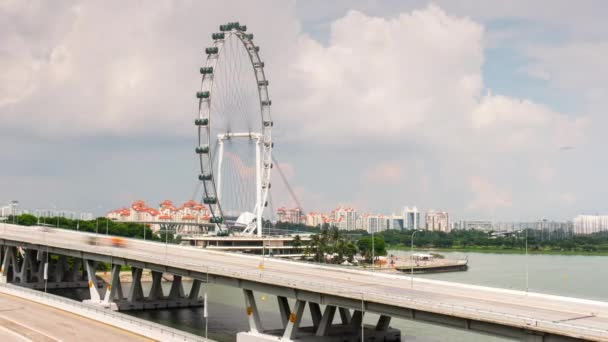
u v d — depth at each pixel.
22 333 104.81
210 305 160.00
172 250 172.62
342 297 103.00
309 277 119.62
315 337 111.31
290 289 111.56
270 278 112.44
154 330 102.06
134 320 107.69
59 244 170.62
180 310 154.25
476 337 118.19
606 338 69.75
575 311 86.31
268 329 125.19
